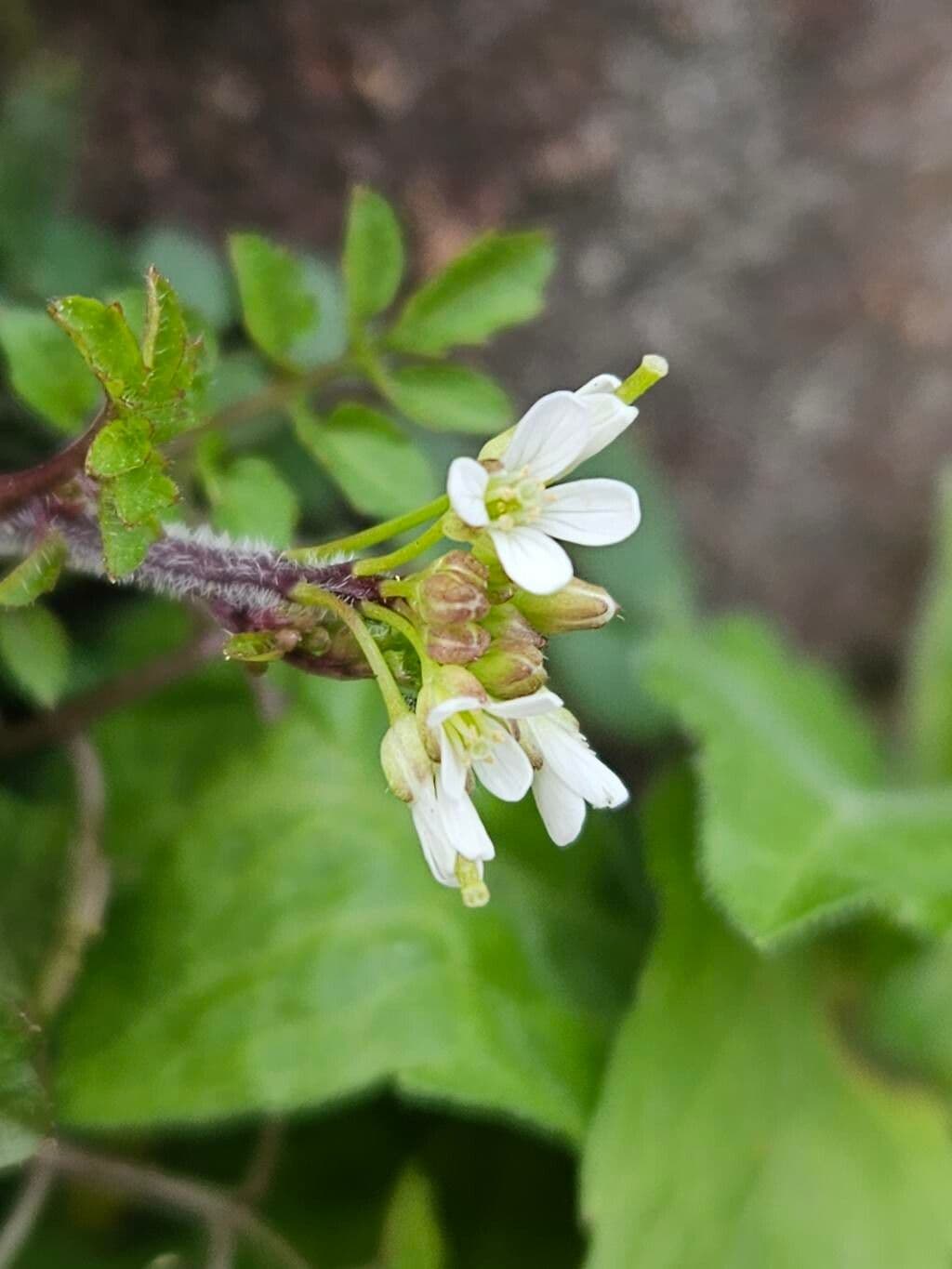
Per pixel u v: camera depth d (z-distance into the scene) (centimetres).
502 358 13
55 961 9
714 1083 10
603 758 13
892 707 15
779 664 13
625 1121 10
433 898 10
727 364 14
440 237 12
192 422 8
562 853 11
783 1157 10
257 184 12
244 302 9
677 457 14
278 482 9
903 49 13
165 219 12
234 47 11
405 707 7
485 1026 10
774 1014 10
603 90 12
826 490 14
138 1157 10
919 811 11
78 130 11
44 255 11
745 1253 10
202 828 10
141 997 10
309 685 10
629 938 11
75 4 11
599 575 13
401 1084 9
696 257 13
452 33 12
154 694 10
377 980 10
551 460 7
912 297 14
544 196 12
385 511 9
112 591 11
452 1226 10
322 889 10
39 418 10
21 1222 9
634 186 13
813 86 13
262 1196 10
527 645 7
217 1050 10
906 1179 10
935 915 10
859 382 14
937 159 13
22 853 10
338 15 12
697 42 12
